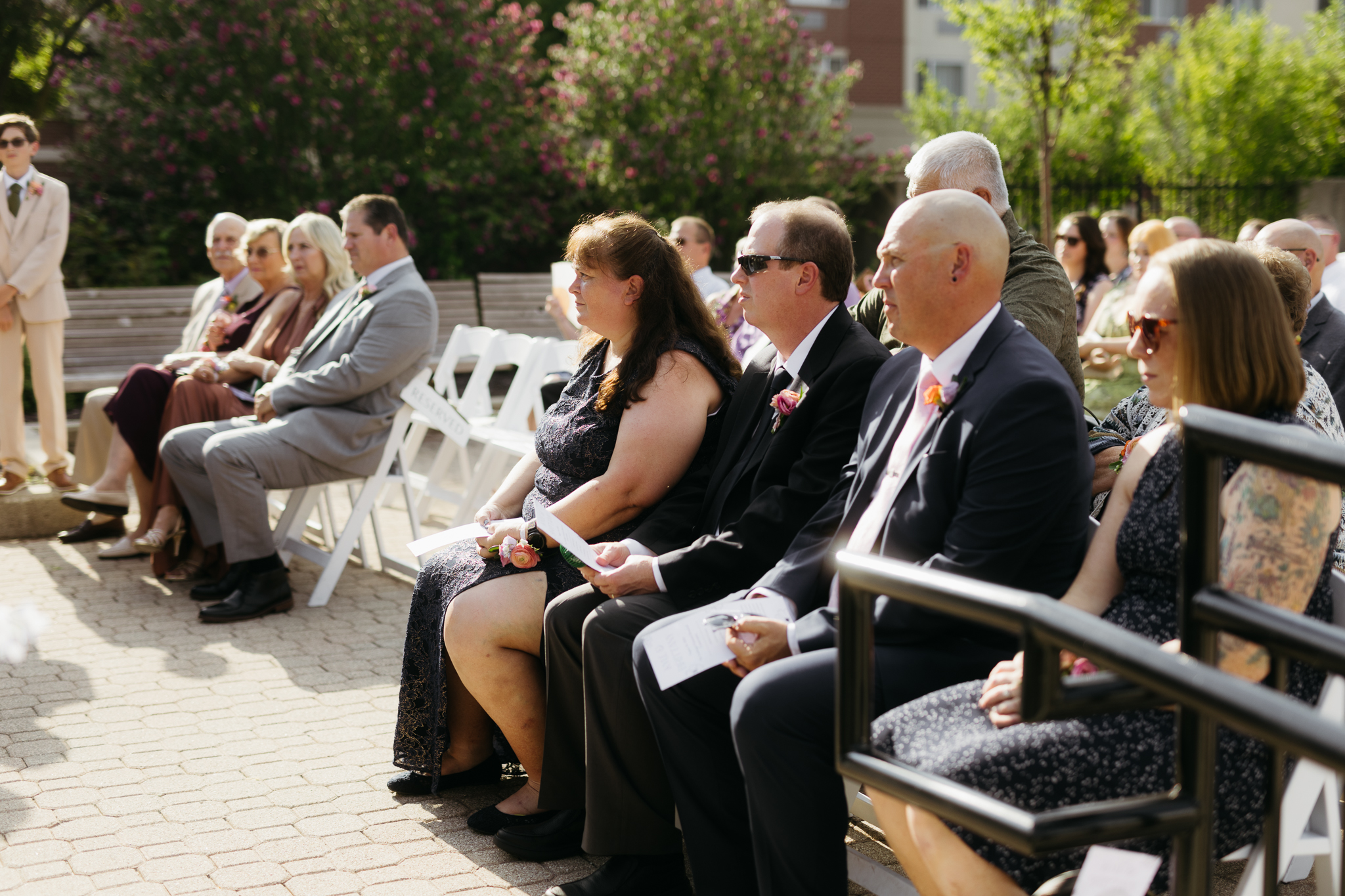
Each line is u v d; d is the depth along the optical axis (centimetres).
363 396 516
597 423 319
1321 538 190
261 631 475
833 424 280
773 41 1300
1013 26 1092
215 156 1152
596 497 307
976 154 331
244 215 1166
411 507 540
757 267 288
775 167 1316
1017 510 220
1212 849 155
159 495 535
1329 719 121
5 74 1230
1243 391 202
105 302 863
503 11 1261
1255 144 1502
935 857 196
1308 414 291
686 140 1254
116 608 503
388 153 1202
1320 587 208
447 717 329
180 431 510
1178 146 1567
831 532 261
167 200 1159
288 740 368
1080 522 230
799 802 227
